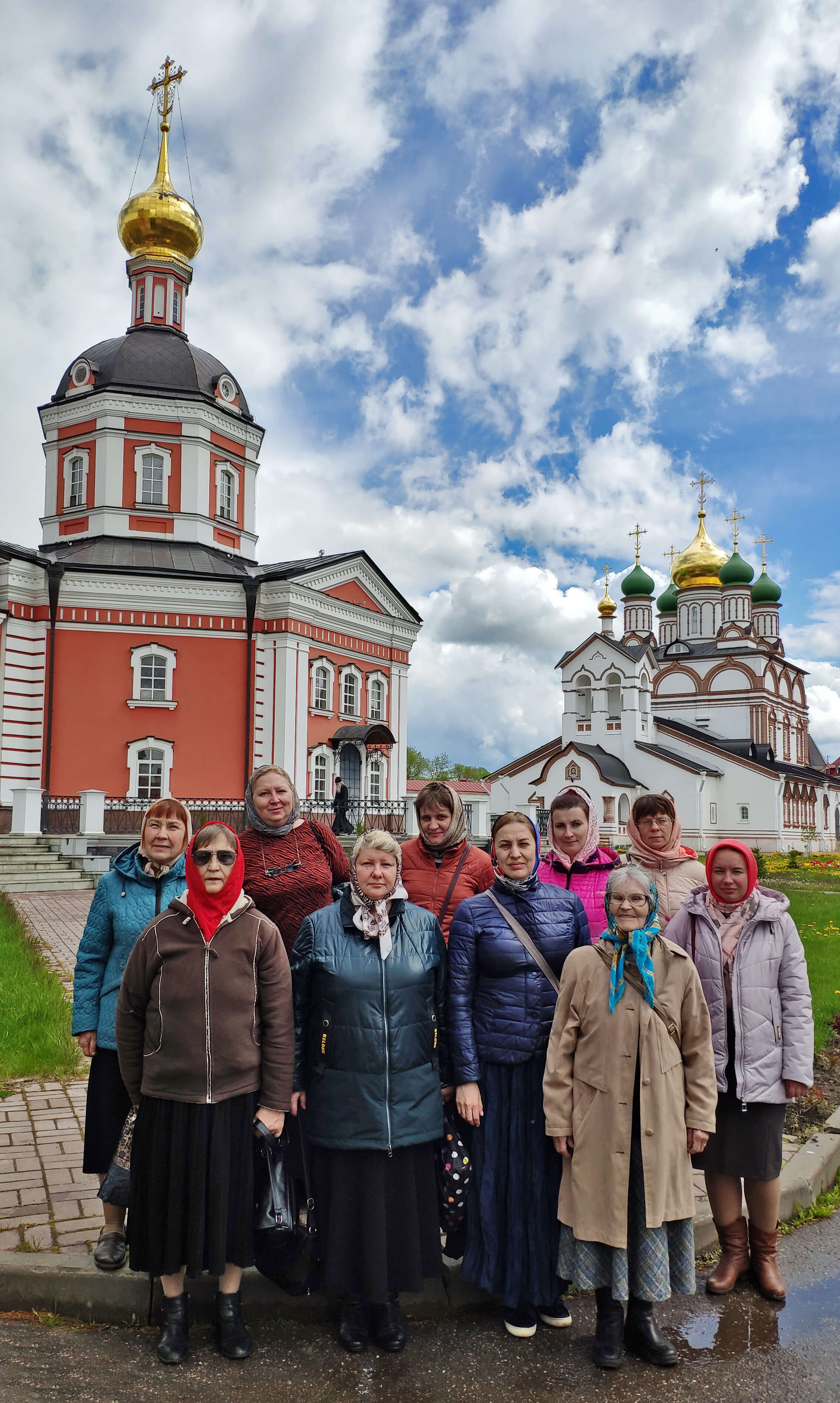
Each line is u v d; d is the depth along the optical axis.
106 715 25.25
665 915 5.19
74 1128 6.12
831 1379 3.87
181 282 30.81
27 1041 7.75
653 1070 4.07
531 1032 4.38
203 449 28.48
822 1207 5.54
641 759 48.41
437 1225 4.21
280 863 4.98
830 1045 8.70
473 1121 4.21
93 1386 3.68
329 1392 3.71
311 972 4.31
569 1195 4.12
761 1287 4.57
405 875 5.12
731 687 54.97
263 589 26.69
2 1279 4.28
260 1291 4.32
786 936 4.71
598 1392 3.76
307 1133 4.32
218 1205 3.88
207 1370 3.84
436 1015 4.33
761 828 47.88
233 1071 3.98
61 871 19.56
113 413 27.73
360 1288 4.04
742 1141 4.56
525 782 51.41
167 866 4.80
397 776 31.47
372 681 30.56
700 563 59.16
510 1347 4.11
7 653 24.48
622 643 59.44
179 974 3.99
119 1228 4.43
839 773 80.06
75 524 28.19
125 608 25.62
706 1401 3.70
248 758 26.23
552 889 4.63
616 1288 3.91
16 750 24.50
